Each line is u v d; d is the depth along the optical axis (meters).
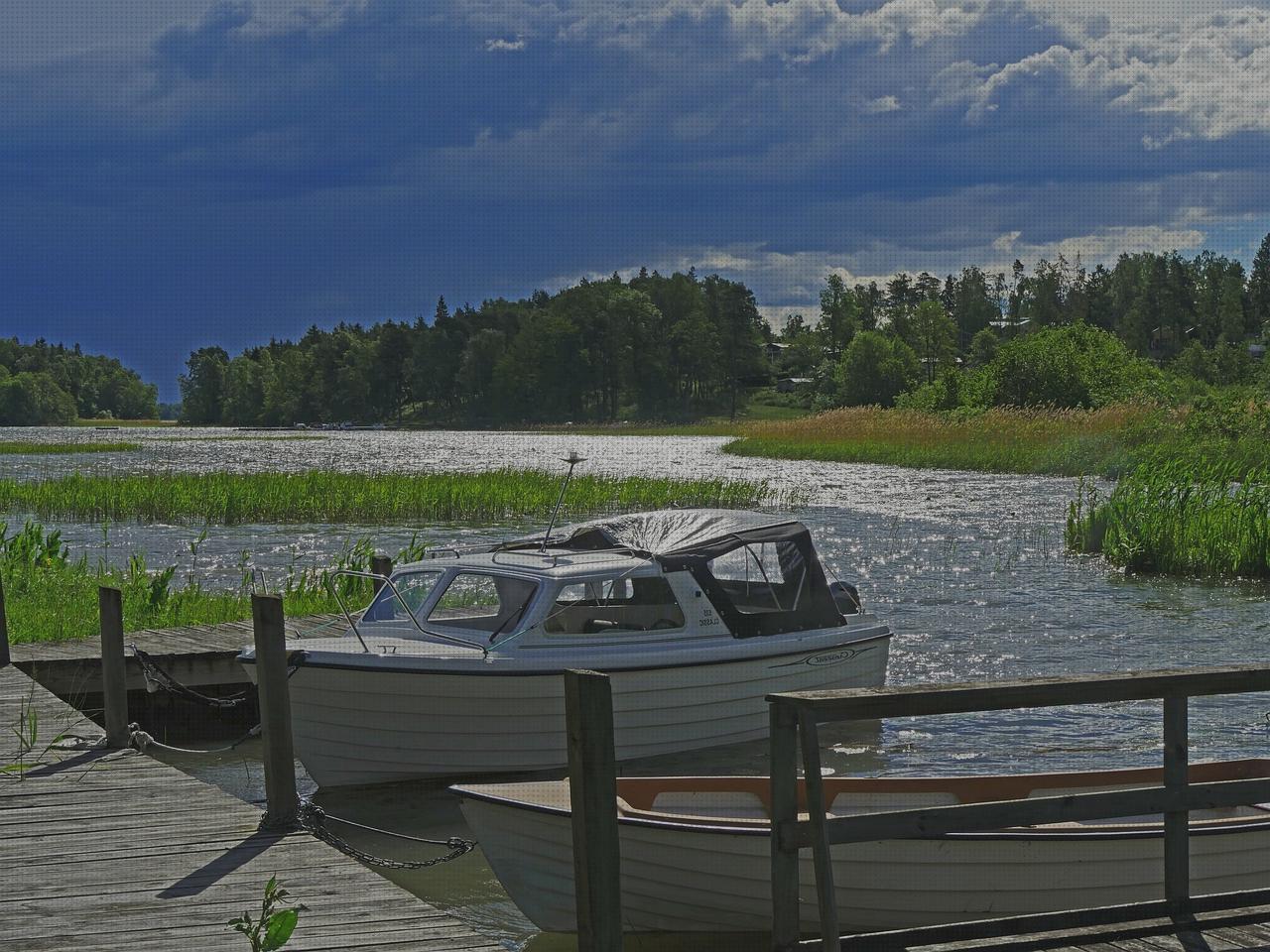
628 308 182.88
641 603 10.64
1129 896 6.59
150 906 5.85
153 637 14.03
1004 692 4.84
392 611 10.98
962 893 6.52
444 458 70.81
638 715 10.35
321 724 9.75
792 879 4.84
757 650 10.91
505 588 10.50
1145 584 20.52
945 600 19.05
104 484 37.50
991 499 35.03
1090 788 7.45
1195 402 45.38
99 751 9.22
